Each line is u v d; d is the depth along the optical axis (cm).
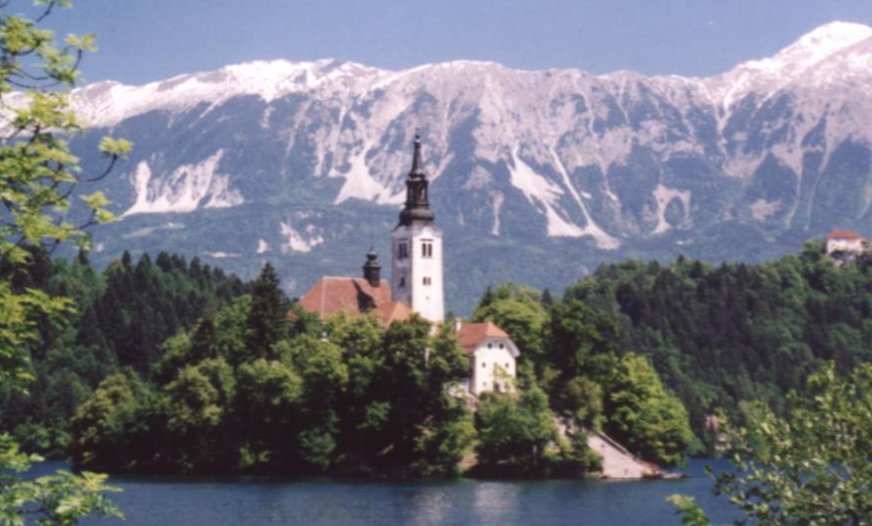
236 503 16762
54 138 4128
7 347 4025
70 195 4262
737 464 4903
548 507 16612
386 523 14575
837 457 4728
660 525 14462
